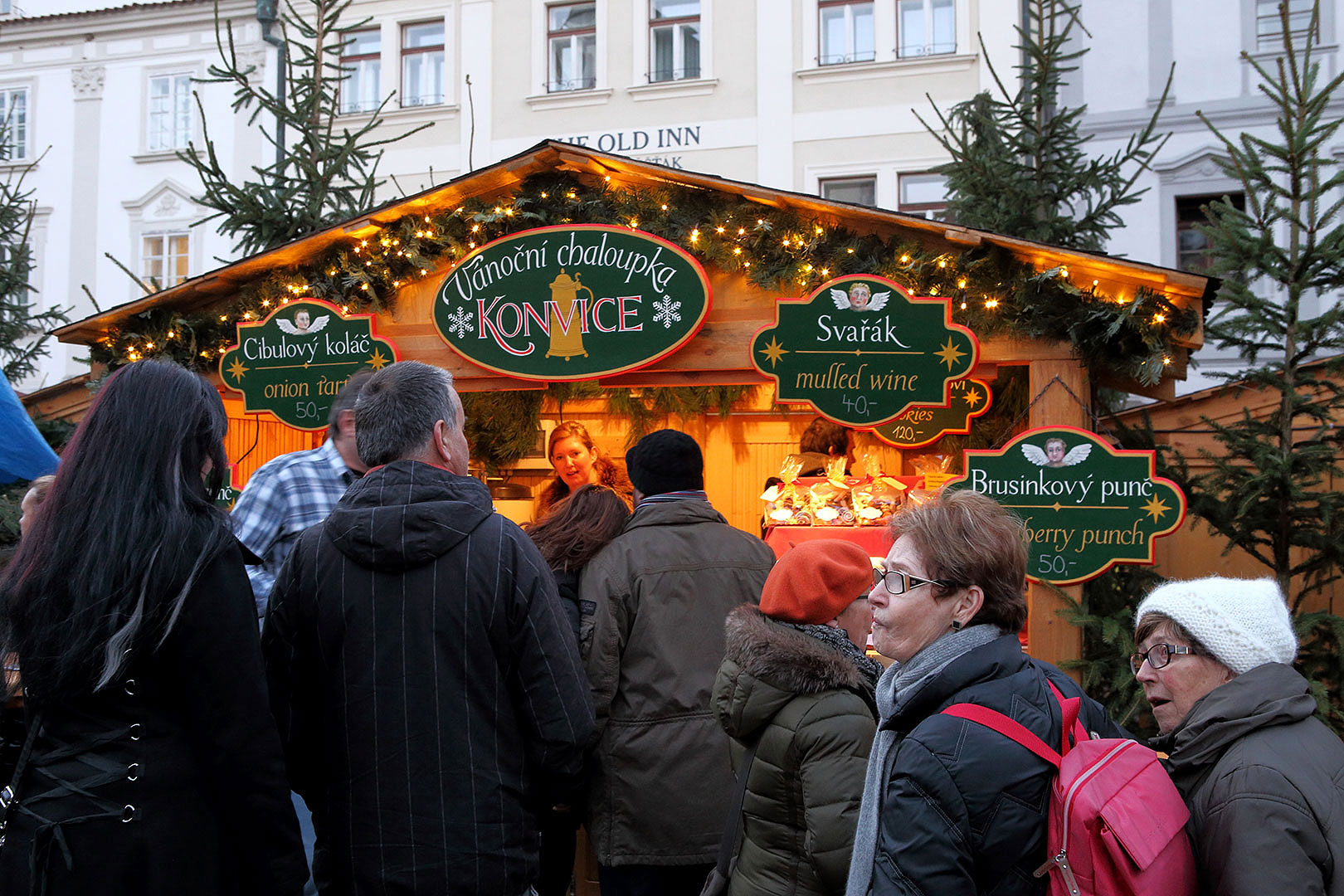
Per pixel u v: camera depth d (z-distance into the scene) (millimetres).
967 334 4188
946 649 1798
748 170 12602
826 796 2121
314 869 2182
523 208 4887
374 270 5012
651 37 13078
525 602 2131
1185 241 11656
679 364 4652
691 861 2818
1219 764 1741
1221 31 11531
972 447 5855
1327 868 1641
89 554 1810
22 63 16672
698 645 2908
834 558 2332
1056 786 1604
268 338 5102
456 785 2051
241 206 6848
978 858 1597
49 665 1806
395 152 13656
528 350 4695
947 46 12195
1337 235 4617
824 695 2197
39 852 1797
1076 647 4270
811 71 12406
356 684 2084
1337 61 11180
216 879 1905
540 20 13352
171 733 1889
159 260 16172
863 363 4305
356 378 3238
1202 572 6199
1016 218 6906
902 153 12125
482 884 2041
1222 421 5895
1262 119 11359
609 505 3150
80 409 7074
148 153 16156
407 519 2096
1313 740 1740
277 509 3162
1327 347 4734
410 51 13812
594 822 2908
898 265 4371
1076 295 4148
